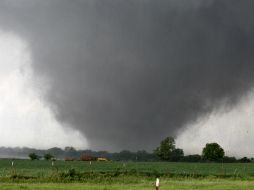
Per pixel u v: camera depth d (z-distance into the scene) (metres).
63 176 51.03
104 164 112.25
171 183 49.78
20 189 39.28
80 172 56.19
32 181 47.84
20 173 55.50
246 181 57.00
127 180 52.25
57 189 39.78
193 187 44.94
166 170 80.44
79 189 40.31
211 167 104.44
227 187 45.34
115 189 41.31
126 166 98.12
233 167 106.56
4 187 40.62
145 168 88.12
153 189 41.69
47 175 52.19
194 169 89.75
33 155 155.50
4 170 66.56
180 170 82.31
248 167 108.69
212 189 43.16
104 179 51.91
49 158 159.00
